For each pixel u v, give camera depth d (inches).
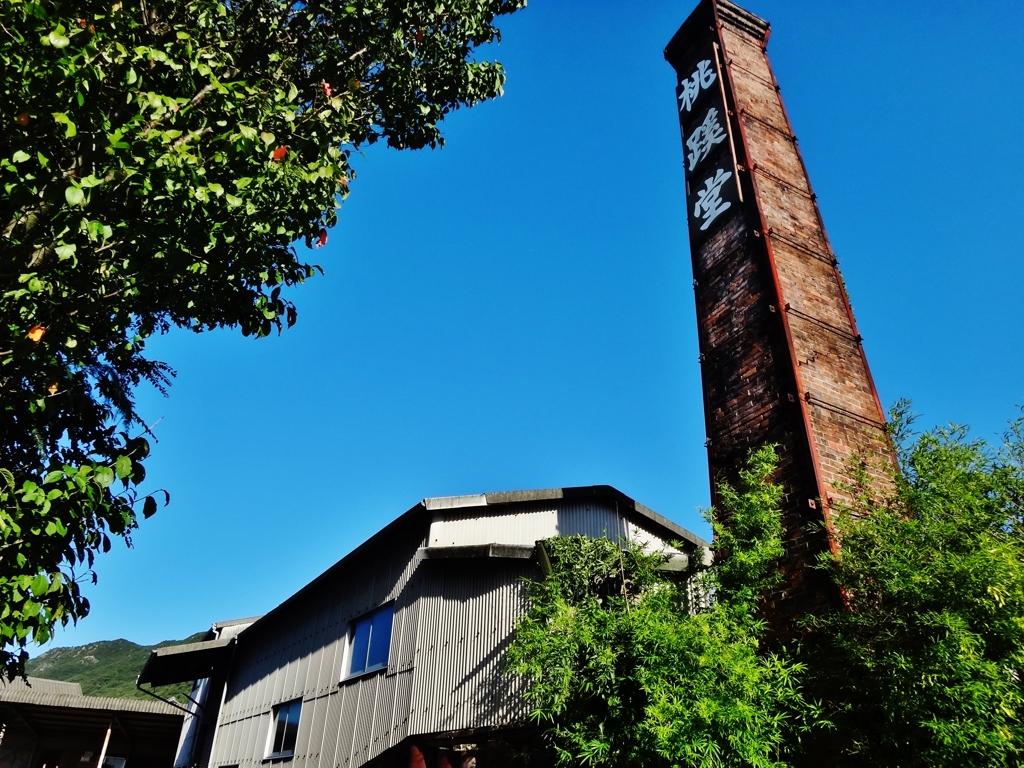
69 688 1023.6
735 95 405.7
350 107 272.1
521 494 453.4
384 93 301.0
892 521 211.5
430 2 291.6
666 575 320.5
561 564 332.8
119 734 973.8
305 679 558.9
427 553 422.9
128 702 864.3
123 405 244.1
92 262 192.7
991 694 164.6
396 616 463.8
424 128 320.5
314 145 242.5
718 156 397.1
